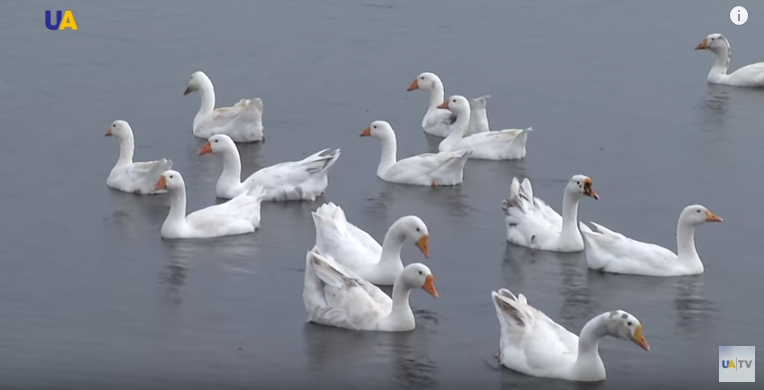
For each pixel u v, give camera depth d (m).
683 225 29.00
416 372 23.92
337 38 50.25
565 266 29.44
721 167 37.22
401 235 27.44
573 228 30.16
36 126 39.84
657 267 28.86
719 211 33.62
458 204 33.94
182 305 26.95
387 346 25.00
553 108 42.94
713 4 55.97
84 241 30.67
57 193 34.16
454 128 38.66
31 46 48.06
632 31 51.97
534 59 48.16
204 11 53.56
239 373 23.88
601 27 52.41
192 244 30.52
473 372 23.86
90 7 53.59
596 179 36.22
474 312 26.81
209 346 25.00
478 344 25.16
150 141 39.06
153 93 43.72
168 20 52.12
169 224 30.89
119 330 25.75
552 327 24.06
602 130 40.72
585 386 23.11
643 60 48.50
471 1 55.94
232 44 49.28
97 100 42.69
